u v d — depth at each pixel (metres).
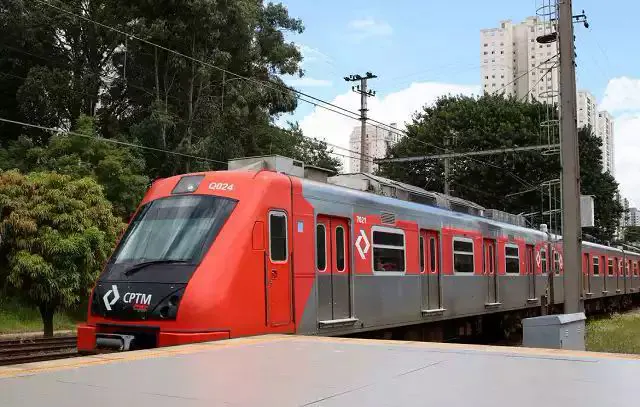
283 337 8.27
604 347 15.30
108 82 26.84
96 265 16.30
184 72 25.62
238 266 9.08
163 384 4.94
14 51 25.98
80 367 5.75
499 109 37.06
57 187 16.36
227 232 9.26
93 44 26.12
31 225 15.38
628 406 4.17
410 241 13.69
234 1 24.98
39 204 15.80
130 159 22.91
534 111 36.31
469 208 18.08
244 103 26.27
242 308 9.00
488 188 37.84
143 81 27.34
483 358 6.20
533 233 21.61
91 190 17.20
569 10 13.12
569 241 12.68
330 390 4.69
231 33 25.61
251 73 28.70
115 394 4.57
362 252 11.98
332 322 10.87
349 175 13.79
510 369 5.55
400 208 13.46
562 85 13.02
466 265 16.23
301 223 10.43
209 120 25.64
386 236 12.82
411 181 40.69
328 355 6.44
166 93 25.81
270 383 4.95
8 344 13.20
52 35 26.06
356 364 5.84
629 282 38.47
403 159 28.91
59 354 11.87
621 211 46.03
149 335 8.90
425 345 7.27
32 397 4.48
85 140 22.22
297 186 10.50
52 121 25.75
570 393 4.55
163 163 25.00
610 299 34.84
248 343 7.48
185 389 4.74
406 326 14.00
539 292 21.56
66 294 15.49
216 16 24.00
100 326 9.36
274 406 4.21
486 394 4.54
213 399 4.41
